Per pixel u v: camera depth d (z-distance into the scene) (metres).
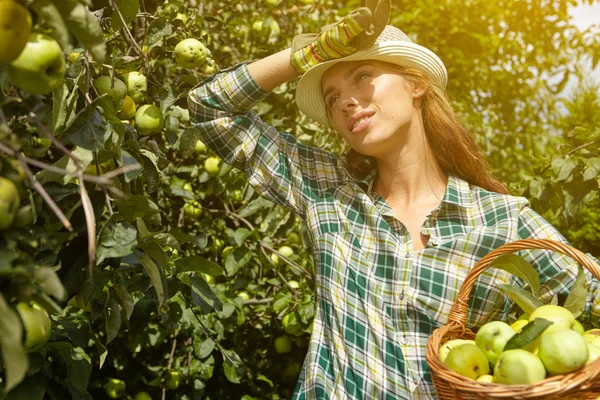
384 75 1.62
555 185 2.56
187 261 1.60
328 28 1.70
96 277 1.26
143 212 1.20
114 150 1.23
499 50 6.06
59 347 1.29
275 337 2.94
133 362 2.80
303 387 1.57
